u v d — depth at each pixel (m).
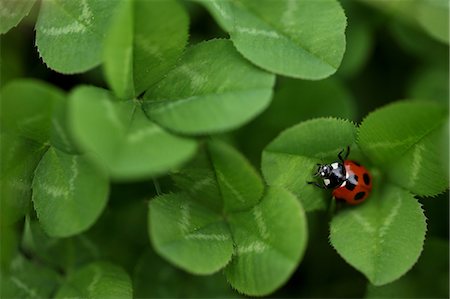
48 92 0.18
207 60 0.18
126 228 0.21
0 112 0.18
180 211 0.19
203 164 0.19
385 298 0.20
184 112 0.18
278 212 0.18
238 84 0.18
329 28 0.19
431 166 0.19
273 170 0.19
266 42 0.19
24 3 0.20
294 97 0.21
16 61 0.21
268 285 0.18
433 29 0.22
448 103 0.22
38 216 0.19
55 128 0.18
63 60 0.19
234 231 0.19
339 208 0.20
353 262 0.19
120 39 0.18
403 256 0.19
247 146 0.21
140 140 0.17
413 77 0.23
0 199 0.19
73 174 0.19
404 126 0.19
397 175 0.19
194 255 0.18
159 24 0.18
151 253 0.21
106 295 0.19
